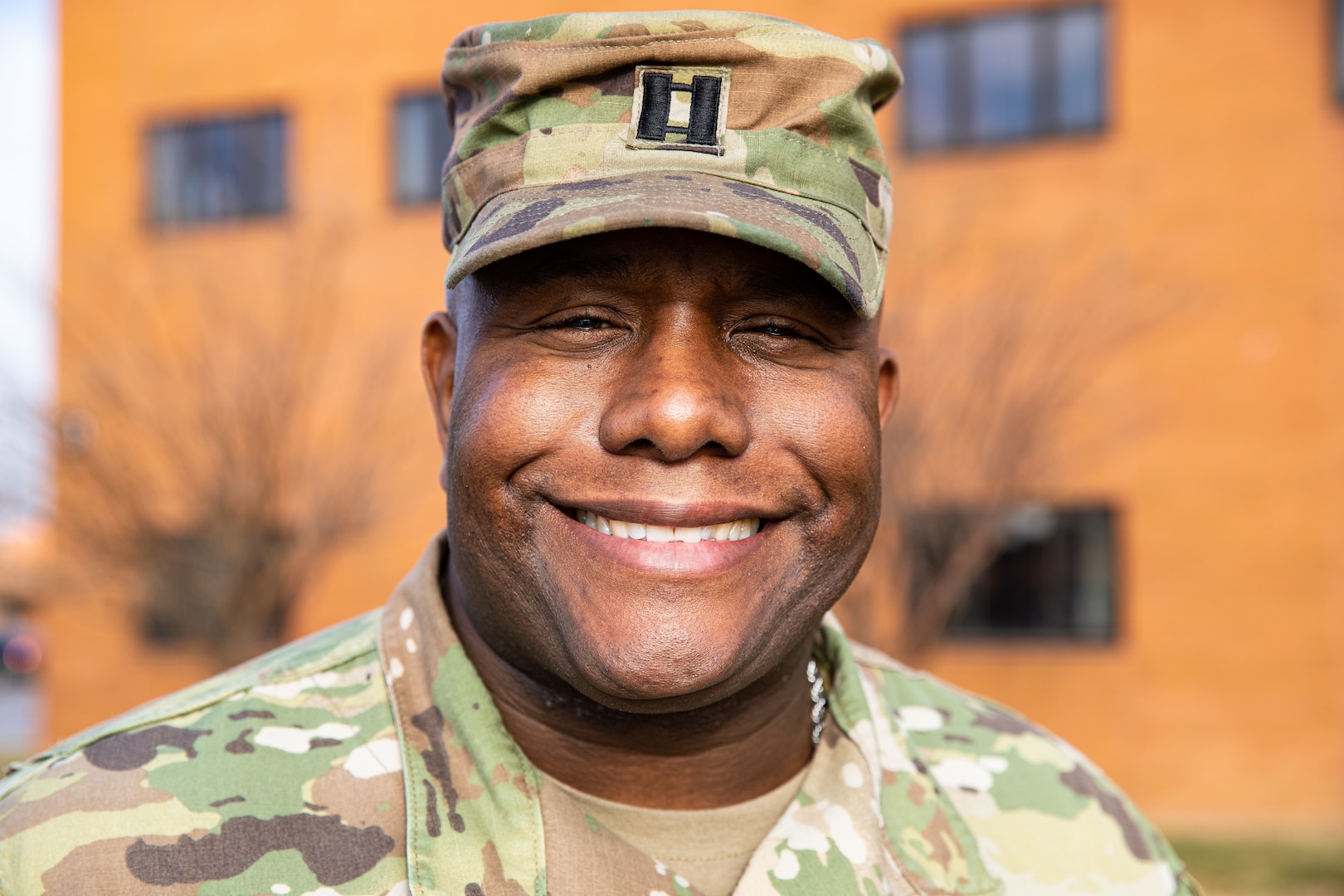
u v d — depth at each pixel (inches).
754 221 53.8
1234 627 371.6
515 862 56.5
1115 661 382.0
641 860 57.9
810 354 58.8
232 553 337.4
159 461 367.2
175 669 466.0
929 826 66.9
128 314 418.6
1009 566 393.7
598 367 56.3
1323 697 364.5
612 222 52.1
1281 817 366.6
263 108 459.5
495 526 56.7
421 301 436.8
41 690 536.1
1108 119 380.5
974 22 391.9
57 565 358.0
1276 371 367.9
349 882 56.1
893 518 306.8
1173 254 373.4
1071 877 69.3
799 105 58.9
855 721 66.4
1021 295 357.7
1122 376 377.4
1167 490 375.9
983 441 326.6
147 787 56.8
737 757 61.7
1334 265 365.4
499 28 60.5
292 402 372.8
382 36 450.9
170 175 464.8
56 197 471.2
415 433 418.3
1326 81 367.2
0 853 54.7
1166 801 375.9
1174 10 378.0
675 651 53.8
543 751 60.7
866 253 59.1
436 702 60.8
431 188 442.9
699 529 56.3
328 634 69.8
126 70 471.2
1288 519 367.6
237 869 55.3
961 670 395.9
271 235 443.8
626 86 58.1
